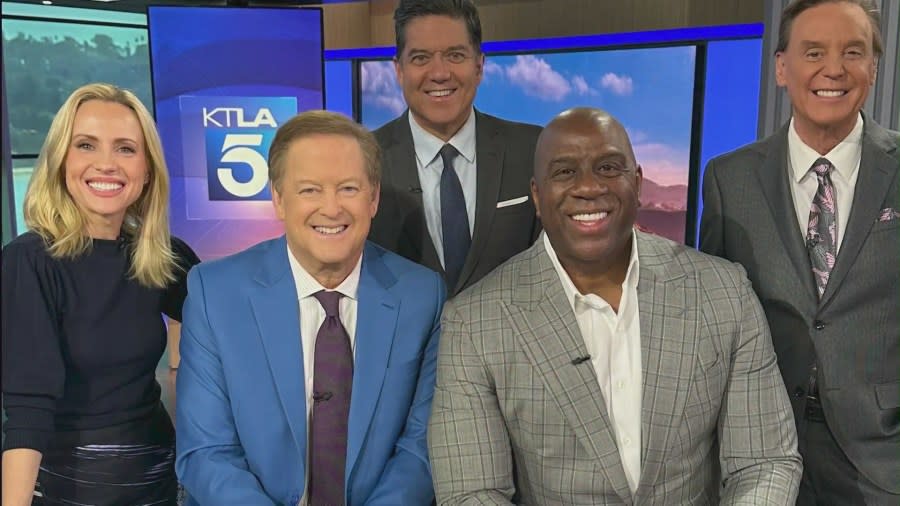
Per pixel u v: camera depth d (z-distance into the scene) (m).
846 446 1.82
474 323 1.63
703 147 4.24
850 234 1.79
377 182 1.75
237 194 4.57
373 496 1.69
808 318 1.82
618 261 1.66
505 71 4.85
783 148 1.90
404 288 1.82
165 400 4.45
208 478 1.65
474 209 2.32
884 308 1.79
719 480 1.67
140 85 6.50
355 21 5.46
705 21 4.14
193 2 5.22
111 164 1.90
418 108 2.24
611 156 1.53
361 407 1.72
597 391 1.56
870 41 1.77
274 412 1.70
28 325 1.80
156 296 2.02
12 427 1.75
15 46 5.75
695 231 4.38
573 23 4.59
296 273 1.77
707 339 1.57
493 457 1.60
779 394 1.59
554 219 1.57
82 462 1.91
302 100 4.54
